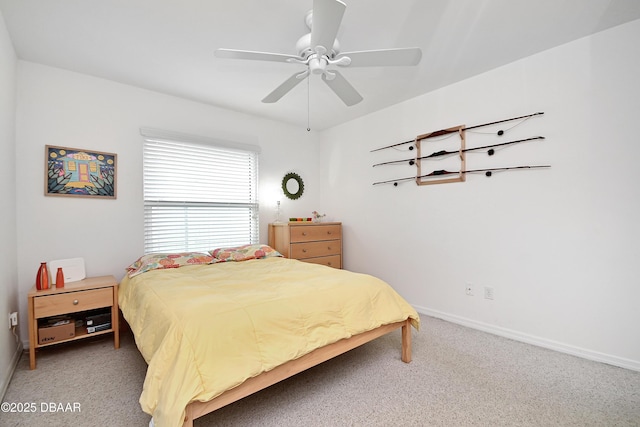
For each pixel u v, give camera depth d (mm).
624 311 2002
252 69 2557
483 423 1487
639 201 1947
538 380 1868
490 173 2613
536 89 2357
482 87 2660
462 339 2492
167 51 2279
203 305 1510
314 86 2873
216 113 3410
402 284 3340
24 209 2367
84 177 2621
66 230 2541
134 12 1834
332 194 4199
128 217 2840
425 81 2818
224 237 3486
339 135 4094
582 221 2162
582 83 2150
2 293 1847
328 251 3771
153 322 1548
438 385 1822
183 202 3191
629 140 1978
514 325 2488
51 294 2107
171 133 3057
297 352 1522
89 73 2629
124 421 1511
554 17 1906
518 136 2457
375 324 1914
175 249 3148
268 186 3846
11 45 2131
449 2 1754
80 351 2314
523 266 2439
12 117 2195
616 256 2027
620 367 2006
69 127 2566
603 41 2062
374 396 1716
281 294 1762
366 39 2121
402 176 3334
